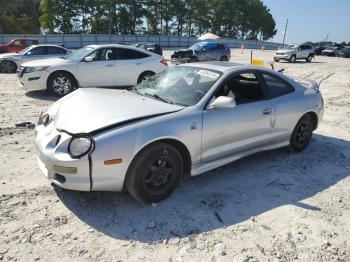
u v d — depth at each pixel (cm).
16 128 630
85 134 332
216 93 416
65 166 330
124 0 7019
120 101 402
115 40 5106
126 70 1051
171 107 390
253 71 472
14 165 462
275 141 502
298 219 365
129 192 365
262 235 334
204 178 450
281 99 495
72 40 4650
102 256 295
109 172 335
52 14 6319
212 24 8938
